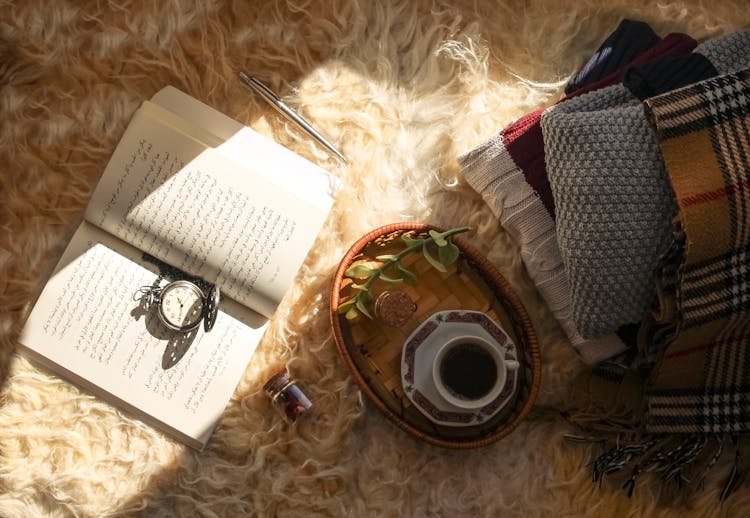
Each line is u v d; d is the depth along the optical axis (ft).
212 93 4.16
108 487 3.93
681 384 3.94
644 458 4.02
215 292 3.98
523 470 4.11
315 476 3.97
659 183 3.64
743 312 3.68
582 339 4.03
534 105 4.34
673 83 3.88
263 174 4.02
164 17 4.07
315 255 4.14
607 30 4.43
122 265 4.01
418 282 4.04
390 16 4.23
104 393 3.95
